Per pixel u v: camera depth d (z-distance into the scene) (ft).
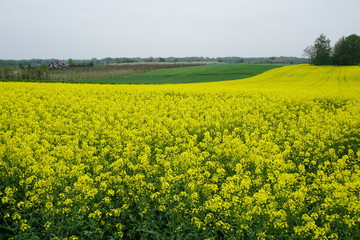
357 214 20.74
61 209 22.33
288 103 76.69
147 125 49.83
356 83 150.61
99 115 55.72
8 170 27.94
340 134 42.96
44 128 46.80
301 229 19.42
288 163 32.14
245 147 35.45
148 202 24.40
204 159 34.14
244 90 103.91
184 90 100.89
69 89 92.07
